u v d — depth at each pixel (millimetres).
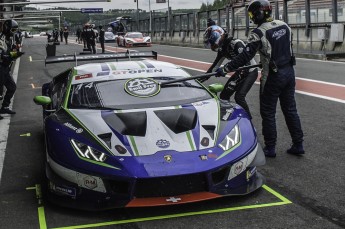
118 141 3660
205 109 4238
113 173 3383
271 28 4656
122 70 4996
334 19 19812
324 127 6383
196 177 3453
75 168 3510
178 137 3721
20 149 5742
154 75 4852
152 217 3488
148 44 34125
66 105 4441
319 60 17750
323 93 9367
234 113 4285
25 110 8500
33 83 12742
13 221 3514
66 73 5766
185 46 34719
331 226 3270
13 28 7613
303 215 3467
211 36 5723
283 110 5016
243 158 3672
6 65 7734
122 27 57938
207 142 3695
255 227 3277
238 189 3672
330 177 4336
